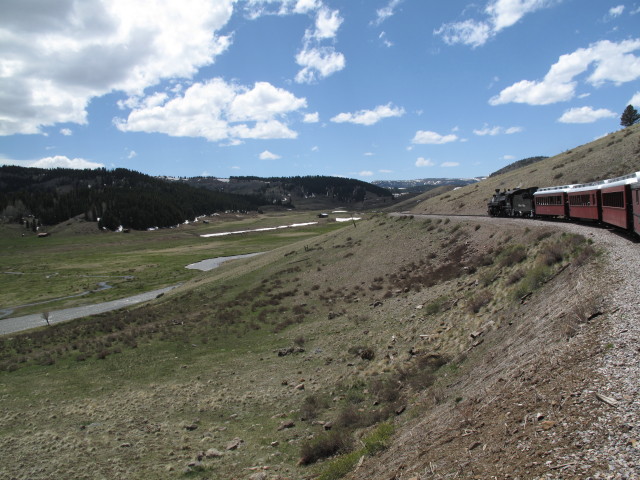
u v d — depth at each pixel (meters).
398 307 31.80
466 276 29.88
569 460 5.93
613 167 53.94
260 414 20.00
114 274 104.81
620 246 17.89
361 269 47.91
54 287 92.38
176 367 30.53
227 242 164.25
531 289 18.20
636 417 6.32
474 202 79.69
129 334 41.16
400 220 63.28
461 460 7.48
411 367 18.89
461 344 18.27
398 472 8.63
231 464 14.80
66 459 16.55
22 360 37.19
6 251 169.00
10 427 21.92
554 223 33.16
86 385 28.73
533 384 9.00
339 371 23.59
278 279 53.62
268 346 32.41
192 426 19.19
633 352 8.24
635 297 10.98
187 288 64.19
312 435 16.14
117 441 18.20
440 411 11.56
